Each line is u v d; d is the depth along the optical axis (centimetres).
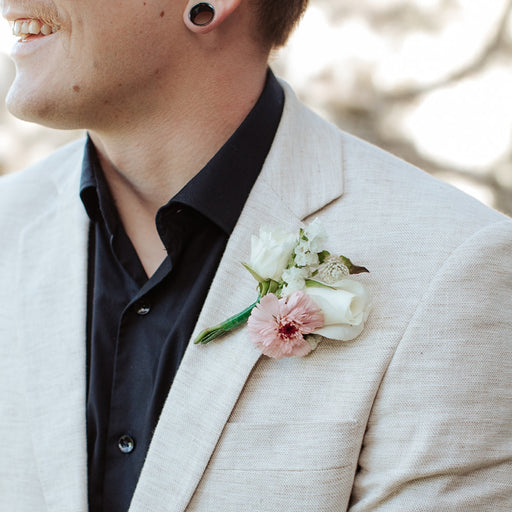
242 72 84
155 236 86
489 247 79
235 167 84
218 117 84
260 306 77
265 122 86
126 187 86
